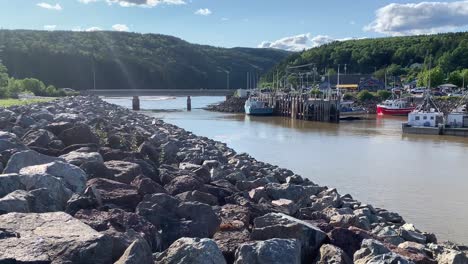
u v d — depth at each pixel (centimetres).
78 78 16162
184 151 2197
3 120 2186
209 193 1195
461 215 2094
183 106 12588
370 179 2920
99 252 653
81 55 16675
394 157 3891
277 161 3572
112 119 3369
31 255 620
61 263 619
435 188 2678
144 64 18475
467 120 6069
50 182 931
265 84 17100
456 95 10694
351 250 854
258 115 9319
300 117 8588
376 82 14300
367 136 5619
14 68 14725
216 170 1684
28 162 1118
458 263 963
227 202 1193
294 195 1523
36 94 8738
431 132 5881
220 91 13862
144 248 653
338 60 18900
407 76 16288
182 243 684
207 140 3384
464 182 2858
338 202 1555
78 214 838
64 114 2825
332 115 8106
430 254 1017
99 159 1260
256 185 1577
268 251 700
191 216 898
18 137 1656
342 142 4938
